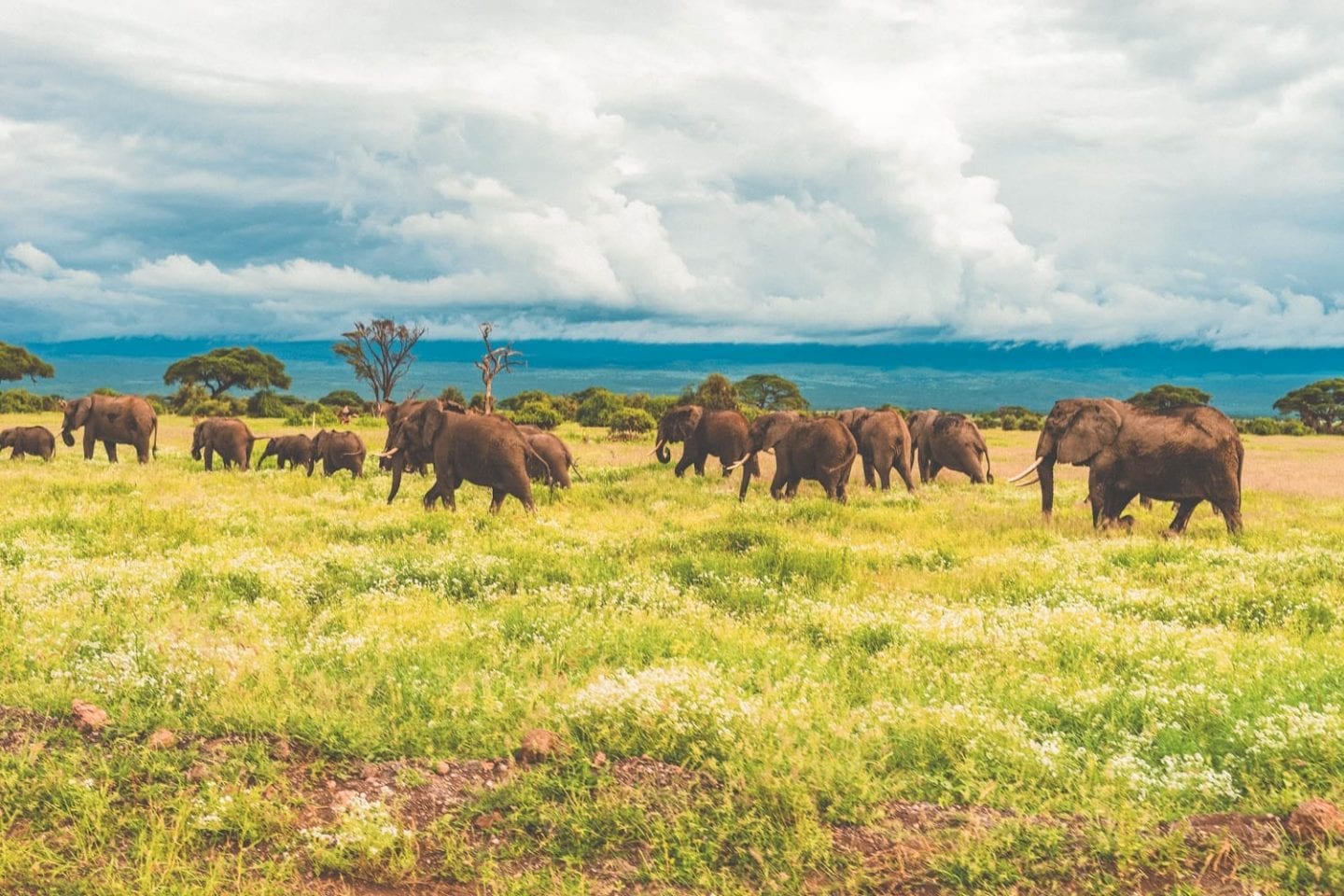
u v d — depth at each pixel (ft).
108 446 105.70
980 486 86.84
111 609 31.53
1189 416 55.01
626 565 41.45
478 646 28.66
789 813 17.76
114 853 17.04
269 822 17.90
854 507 64.95
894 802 18.47
